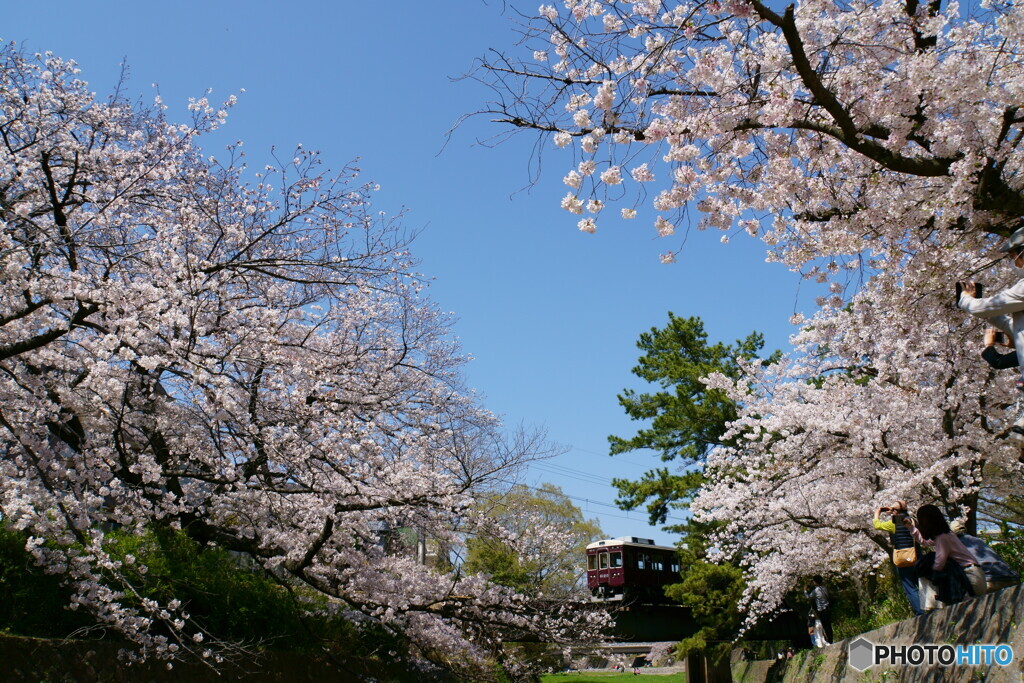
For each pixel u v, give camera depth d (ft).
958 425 33.19
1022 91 17.33
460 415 41.98
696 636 62.13
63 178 28.78
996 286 23.41
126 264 29.37
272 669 31.40
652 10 18.49
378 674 39.34
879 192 20.98
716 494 40.73
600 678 78.59
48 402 25.84
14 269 22.18
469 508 36.14
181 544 32.76
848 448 35.32
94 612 23.89
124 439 30.53
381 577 36.70
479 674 40.47
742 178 20.51
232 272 30.58
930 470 29.25
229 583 32.65
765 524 42.91
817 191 21.13
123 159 29.91
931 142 18.44
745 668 54.24
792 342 39.17
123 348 24.00
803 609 61.82
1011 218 19.35
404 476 34.04
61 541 23.79
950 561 19.63
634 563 108.27
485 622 37.52
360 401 36.94
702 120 17.84
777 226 22.34
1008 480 38.06
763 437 38.27
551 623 38.19
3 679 20.84
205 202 32.99
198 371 26.76
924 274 21.89
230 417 29.12
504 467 35.65
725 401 68.69
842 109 17.07
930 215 20.38
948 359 29.96
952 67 17.58
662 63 18.12
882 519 23.75
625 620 108.47
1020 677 14.10
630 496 71.77
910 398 32.01
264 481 32.22
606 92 17.66
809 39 18.97
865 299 28.35
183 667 27.45
